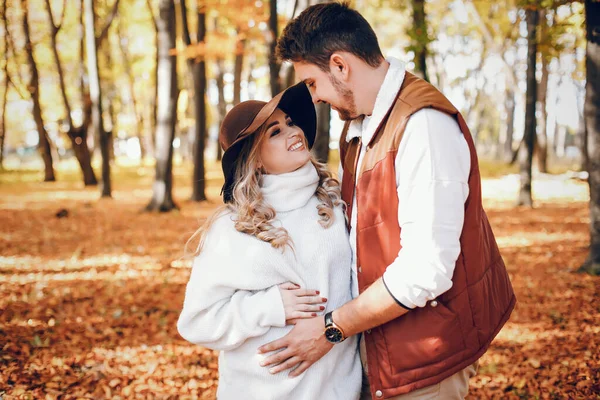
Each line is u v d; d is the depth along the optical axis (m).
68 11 21.67
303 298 1.84
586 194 16.50
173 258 7.78
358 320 1.73
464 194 1.70
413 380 1.77
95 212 12.82
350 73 1.82
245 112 2.00
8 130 45.16
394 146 1.73
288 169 1.99
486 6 20.11
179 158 36.22
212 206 13.91
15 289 6.07
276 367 1.85
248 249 1.86
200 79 14.40
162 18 12.29
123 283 6.41
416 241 1.64
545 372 3.94
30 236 9.54
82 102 19.58
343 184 2.12
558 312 5.26
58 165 32.16
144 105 33.94
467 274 1.75
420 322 1.76
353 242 1.98
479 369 4.04
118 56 26.61
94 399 3.57
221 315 1.86
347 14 1.83
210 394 3.69
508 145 28.44
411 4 8.84
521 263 7.56
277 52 1.95
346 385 1.94
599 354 4.19
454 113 1.71
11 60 20.77
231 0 10.97
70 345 4.44
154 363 4.14
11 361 4.05
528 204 13.73
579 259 7.60
